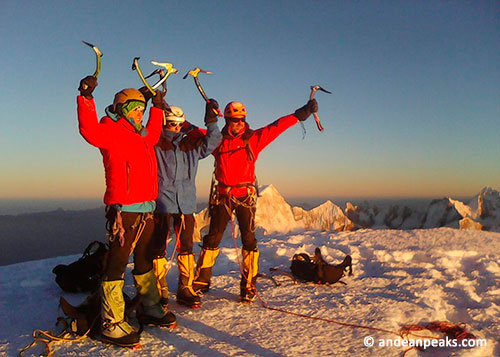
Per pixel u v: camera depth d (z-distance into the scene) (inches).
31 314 137.2
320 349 111.1
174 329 123.7
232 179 149.1
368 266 219.0
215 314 137.3
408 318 138.0
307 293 163.8
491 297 165.2
